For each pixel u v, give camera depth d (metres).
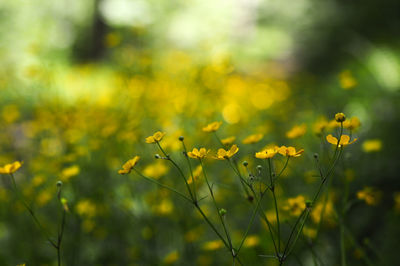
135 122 3.01
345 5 7.32
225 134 3.49
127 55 3.93
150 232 2.35
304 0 7.84
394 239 2.35
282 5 8.62
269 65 9.04
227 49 9.06
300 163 2.76
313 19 7.51
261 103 4.29
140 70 3.66
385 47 5.89
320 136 1.80
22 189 2.69
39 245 2.41
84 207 2.27
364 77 5.30
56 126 3.30
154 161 2.73
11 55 8.88
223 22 11.90
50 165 2.74
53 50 11.20
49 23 12.06
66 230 2.45
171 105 3.53
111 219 2.54
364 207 2.69
